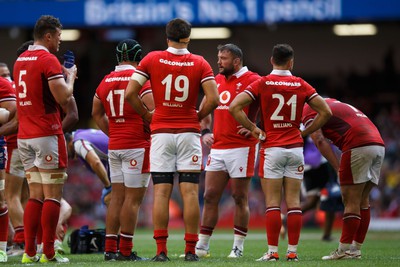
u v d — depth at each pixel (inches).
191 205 1127.0
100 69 3742.6
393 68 3715.6
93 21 2972.4
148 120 1156.5
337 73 3777.1
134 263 1082.1
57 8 2997.0
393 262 1128.2
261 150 1183.6
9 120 1197.7
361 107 3688.5
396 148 3277.6
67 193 3053.6
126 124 1200.2
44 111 1133.1
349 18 2844.5
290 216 1171.3
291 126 1171.9
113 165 1221.1
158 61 1129.4
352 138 1207.6
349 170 1213.1
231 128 1321.4
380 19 2834.6
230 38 3767.2
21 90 1138.0
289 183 1177.4
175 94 1125.7
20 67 1142.3
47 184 1142.3
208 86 1130.0
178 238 2116.1
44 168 1138.7
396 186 3002.0
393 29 3732.8
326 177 1862.7
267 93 1167.6
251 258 1270.9
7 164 1365.7
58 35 1161.4
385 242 1873.8
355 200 1219.2
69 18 2987.2
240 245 1343.5
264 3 2871.6
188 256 1131.9
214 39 3774.6
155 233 1131.9
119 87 1195.9
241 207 1334.9
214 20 2891.2
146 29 3634.4
